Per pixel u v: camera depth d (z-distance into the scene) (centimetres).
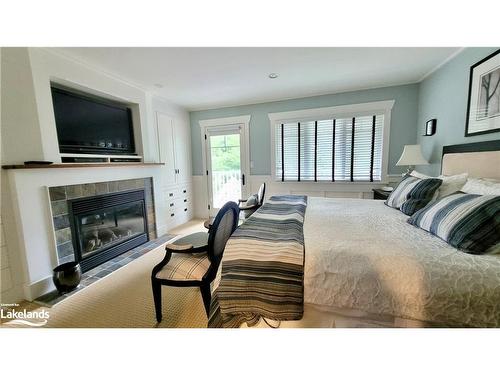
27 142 187
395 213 191
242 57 227
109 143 276
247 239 131
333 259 109
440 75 258
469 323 89
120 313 168
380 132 340
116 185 274
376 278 100
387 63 251
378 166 347
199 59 228
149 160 332
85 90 247
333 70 267
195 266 150
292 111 379
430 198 175
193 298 186
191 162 458
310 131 375
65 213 214
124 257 272
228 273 115
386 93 328
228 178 444
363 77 294
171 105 391
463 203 124
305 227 152
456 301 90
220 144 438
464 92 215
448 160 230
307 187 389
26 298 185
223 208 149
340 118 355
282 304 105
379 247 113
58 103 217
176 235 356
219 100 385
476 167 191
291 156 392
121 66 241
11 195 178
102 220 269
